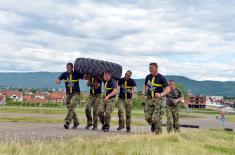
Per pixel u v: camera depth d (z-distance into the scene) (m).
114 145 9.29
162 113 13.70
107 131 15.88
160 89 13.60
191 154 9.76
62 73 16.34
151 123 13.91
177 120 16.47
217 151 11.63
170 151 9.12
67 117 16.12
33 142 9.14
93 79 16.39
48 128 15.63
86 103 16.78
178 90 16.25
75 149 7.92
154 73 13.59
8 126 15.76
